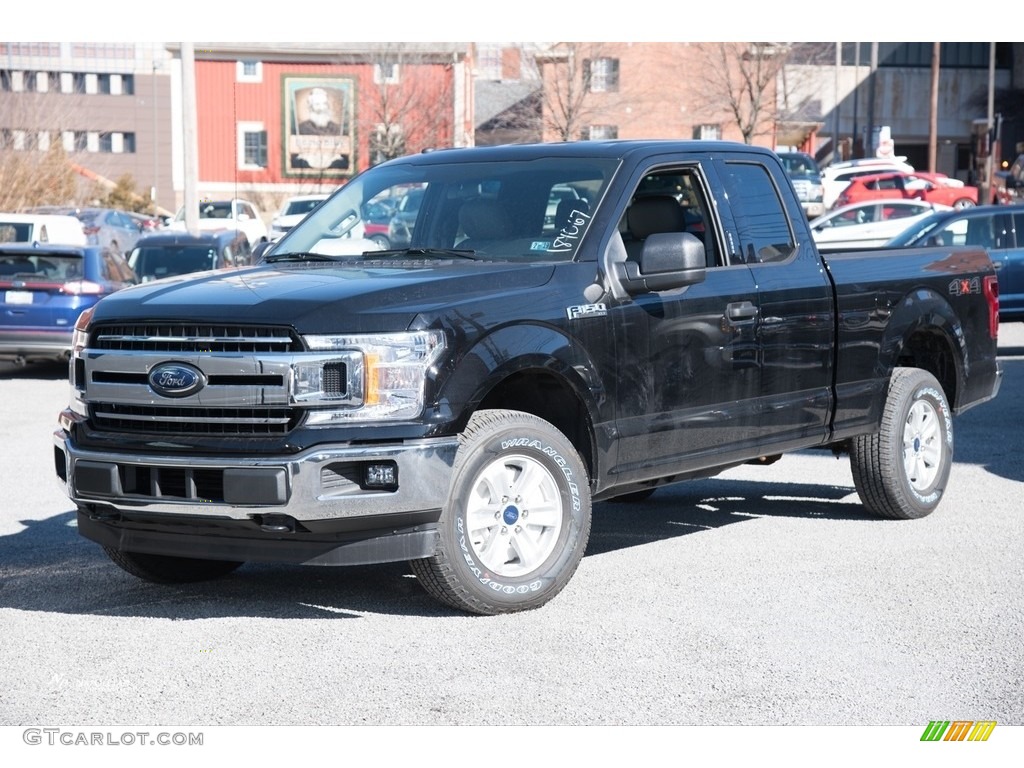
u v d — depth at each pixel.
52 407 14.30
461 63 58.28
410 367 5.54
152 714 4.65
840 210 30.72
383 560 5.58
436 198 6.86
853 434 7.75
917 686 4.95
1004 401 14.06
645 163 6.76
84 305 16.78
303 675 5.07
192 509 5.53
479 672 5.11
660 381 6.52
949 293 8.42
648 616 5.89
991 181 45.88
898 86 81.19
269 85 60.16
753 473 10.03
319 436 5.44
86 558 7.12
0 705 4.74
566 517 6.06
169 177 109.00
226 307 5.59
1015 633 5.62
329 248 6.83
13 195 39.81
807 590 6.34
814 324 7.40
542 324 5.98
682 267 6.31
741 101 55.91
